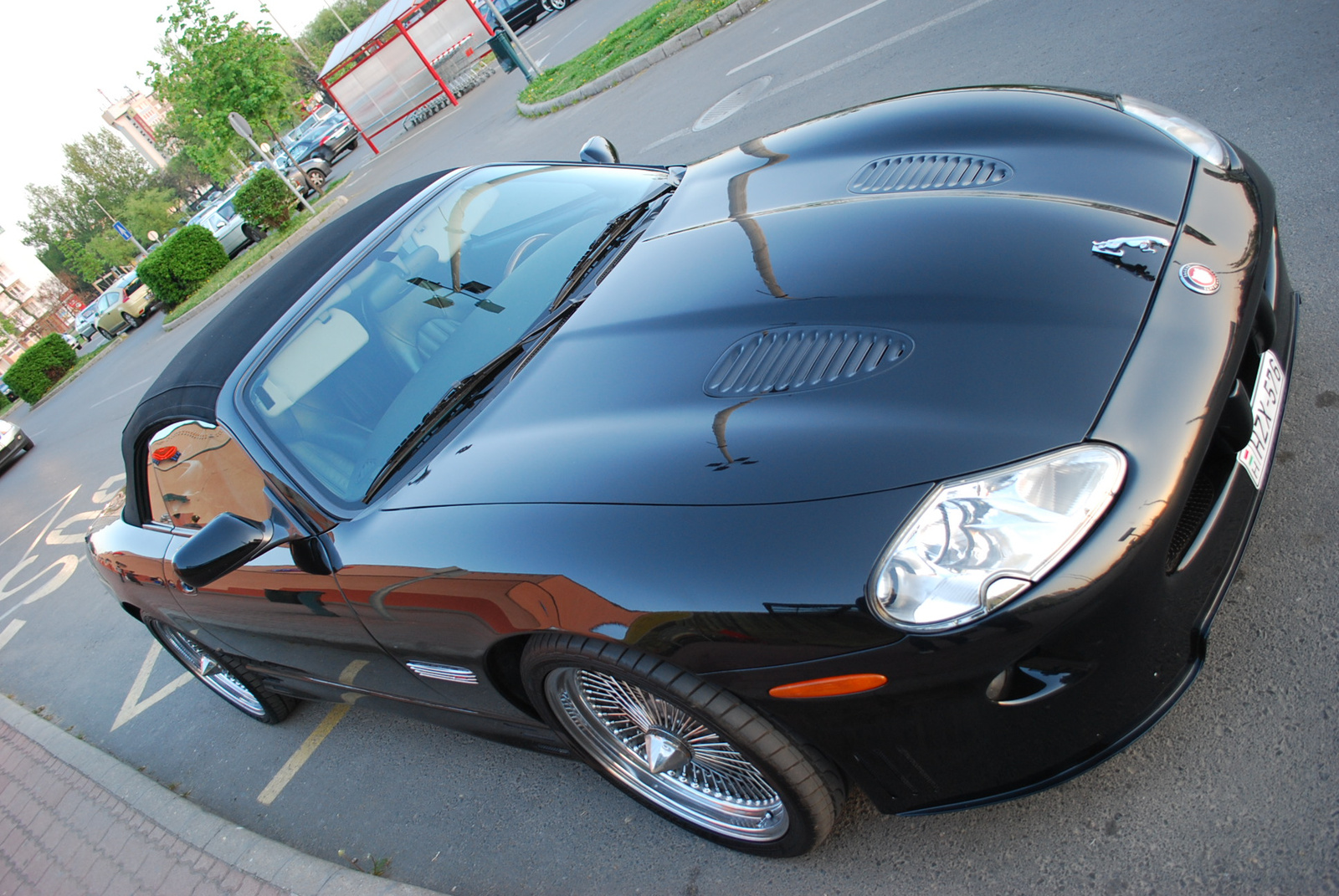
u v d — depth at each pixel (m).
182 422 2.65
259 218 19.06
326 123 27.17
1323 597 1.85
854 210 2.24
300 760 3.39
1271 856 1.52
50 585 7.20
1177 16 4.71
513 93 17.86
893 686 1.48
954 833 1.85
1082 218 1.90
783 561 1.50
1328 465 2.12
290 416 2.50
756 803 1.95
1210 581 1.62
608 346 2.17
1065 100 2.43
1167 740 1.79
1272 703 1.73
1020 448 1.46
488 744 2.88
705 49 10.22
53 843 3.56
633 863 2.20
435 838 2.63
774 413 1.71
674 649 1.61
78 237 93.19
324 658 2.68
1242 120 3.58
